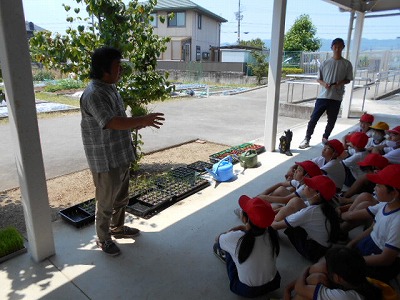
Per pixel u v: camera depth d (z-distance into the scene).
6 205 3.33
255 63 19.48
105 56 2.04
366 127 4.25
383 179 1.95
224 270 2.29
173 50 23.09
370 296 1.51
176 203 3.32
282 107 8.86
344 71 4.93
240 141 6.06
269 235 1.95
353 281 1.48
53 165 4.64
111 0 3.30
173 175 3.96
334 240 2.33
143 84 3.68
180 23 22.84
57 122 7.83
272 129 4.98
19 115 2.02
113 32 3.37
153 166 4.54
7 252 2.37
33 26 20.08
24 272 2.23
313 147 5.32
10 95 1.99
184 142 5.91
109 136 2.16
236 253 1.95
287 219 2.35
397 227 1.87
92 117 2.12
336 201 2.70
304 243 2.36
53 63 3.38
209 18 25.23
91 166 2.21
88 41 3.35
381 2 6.78
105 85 2.11
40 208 2.25
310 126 5.26
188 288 2.11
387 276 2.00
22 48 1.95
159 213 3.11
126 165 2.31
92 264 2.32
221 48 24.27
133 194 3.34
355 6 6.80
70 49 3.30
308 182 2.32
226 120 8.21
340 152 3.25
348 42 7.28
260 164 4.50
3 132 6.70
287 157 4.81
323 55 11.63
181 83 18.77
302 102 10.31
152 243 2.60
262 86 17.03
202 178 3.91
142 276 2.21
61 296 2.01
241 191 3.62
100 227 2.39
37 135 2.13
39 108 9.57
